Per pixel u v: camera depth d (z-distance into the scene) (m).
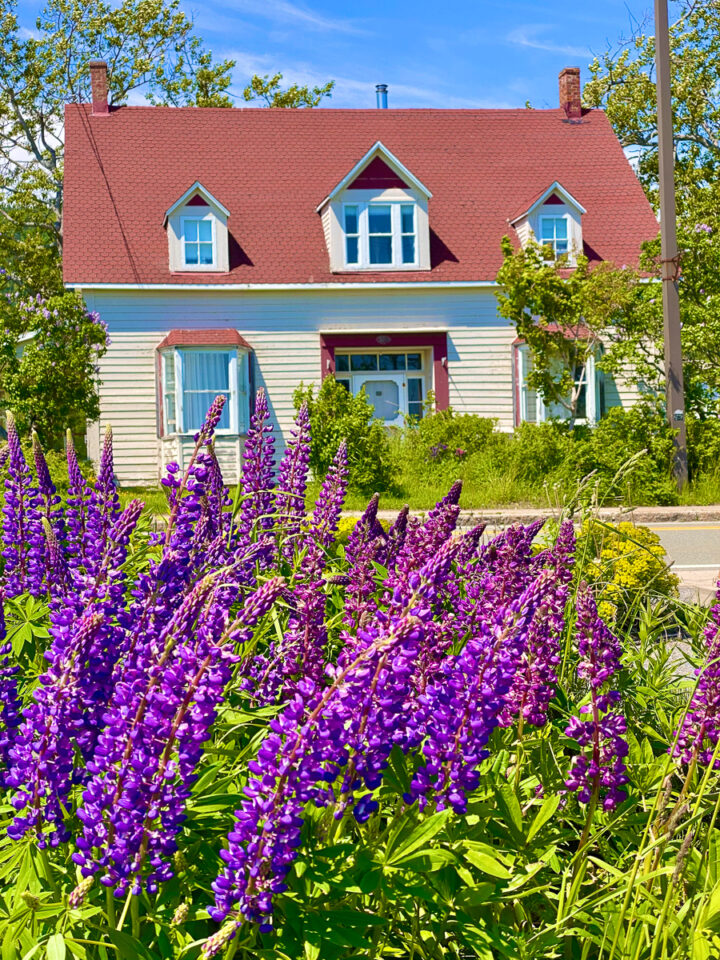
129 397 21.55
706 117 34.75
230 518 3.19
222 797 2.02
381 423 18.91
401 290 22.48
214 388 21.55
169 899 1.98
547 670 2.52
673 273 18.22
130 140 24.33
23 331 18.73
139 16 33.91
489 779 2.26
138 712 1.82
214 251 21.92
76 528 3.11
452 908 2.06
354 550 3.04
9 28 33.47
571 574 2.85
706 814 2.52
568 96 27.03
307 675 2.53
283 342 22.17
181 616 1.89
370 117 26.16
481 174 25.16
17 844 1.96
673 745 2.54
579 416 22.33
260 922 1.82
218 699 1.84
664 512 16.39
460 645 2.82
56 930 1.80
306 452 3.62
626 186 25.36
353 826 2.21
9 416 3.20
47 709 1.94
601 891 2.28
